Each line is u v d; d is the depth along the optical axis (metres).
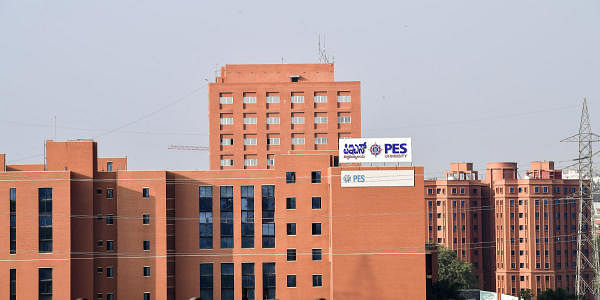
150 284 137.12
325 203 140.75
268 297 140.50
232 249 141.12
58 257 130.88
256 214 141.50
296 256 140.25
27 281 130.50
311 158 141.75
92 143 137.00
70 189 132.50
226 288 140.62
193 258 140.62
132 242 137.50
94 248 136.50
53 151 136.62
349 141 138.88
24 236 130.88
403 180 137.12
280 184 141.62
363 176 137.25
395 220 136.62
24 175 131.75
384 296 135.50
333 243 136.38
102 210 138.00
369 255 136.25
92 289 134.62
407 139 138.88
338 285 135.88
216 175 142.00
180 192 141.62
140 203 138.12
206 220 141.50
